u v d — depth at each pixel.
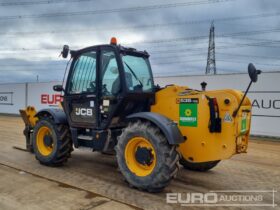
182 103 4.88
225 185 5.03
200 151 4.70
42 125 6.00
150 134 4.42
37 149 6.06
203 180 5.28
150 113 4.67
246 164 6.55
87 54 5.51
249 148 8.66
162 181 4.34
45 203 4.02
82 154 7.12
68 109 5.73
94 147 5.35
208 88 11.85
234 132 4.42
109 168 5.88
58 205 3.96
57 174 5.40
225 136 4.49
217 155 4.55
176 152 4.42
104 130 5.23
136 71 5.34
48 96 17.77
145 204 4.07
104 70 5.26
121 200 4.18
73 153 7.23
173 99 5.00
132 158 4.72
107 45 5.20
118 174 5.46
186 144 4.82
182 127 4.86
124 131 4.72
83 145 5.64
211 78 11.79
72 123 5.68
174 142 4.28
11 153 7.11
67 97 5.74
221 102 4.55
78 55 5.66
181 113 4.88
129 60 5.27
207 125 4.62
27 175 5.29
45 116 6.10
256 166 6.38
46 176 5.26
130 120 4.80
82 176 5.30
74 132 5.64
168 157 4.33
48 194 4.35
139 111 5.36
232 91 4.52
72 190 4.54
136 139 4.61
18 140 9.05
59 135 5.75
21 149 7.55
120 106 5.04
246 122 4.74
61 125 5.80
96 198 4.23
